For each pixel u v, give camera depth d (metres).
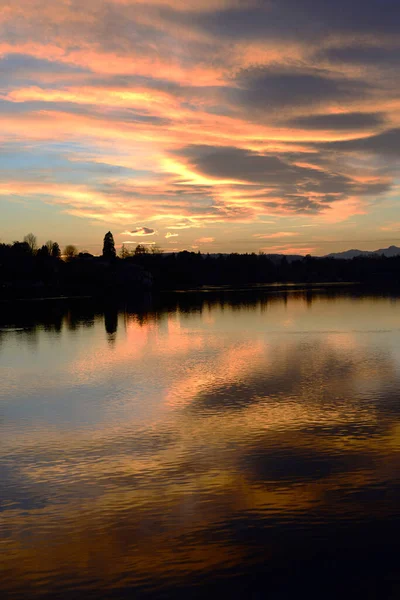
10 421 25.61
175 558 13.24
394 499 15.83
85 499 16.58
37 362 44.56
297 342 53.94
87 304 134.62
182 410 26.91
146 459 19.88
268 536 14.08
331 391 30.09
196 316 92.81
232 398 29.17
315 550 13.36
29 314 103.06
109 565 13.05
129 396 30.66
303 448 20.53
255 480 17.56
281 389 31.02
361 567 12.66
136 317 93.31
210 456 19.98
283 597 11.77
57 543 14.08
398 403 26.97
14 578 12.65
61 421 25.47
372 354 44.00
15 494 17.06
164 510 15.70
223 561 13.07
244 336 61.09
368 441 21.16
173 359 44.72
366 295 158.00
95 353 49.69
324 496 16.19
